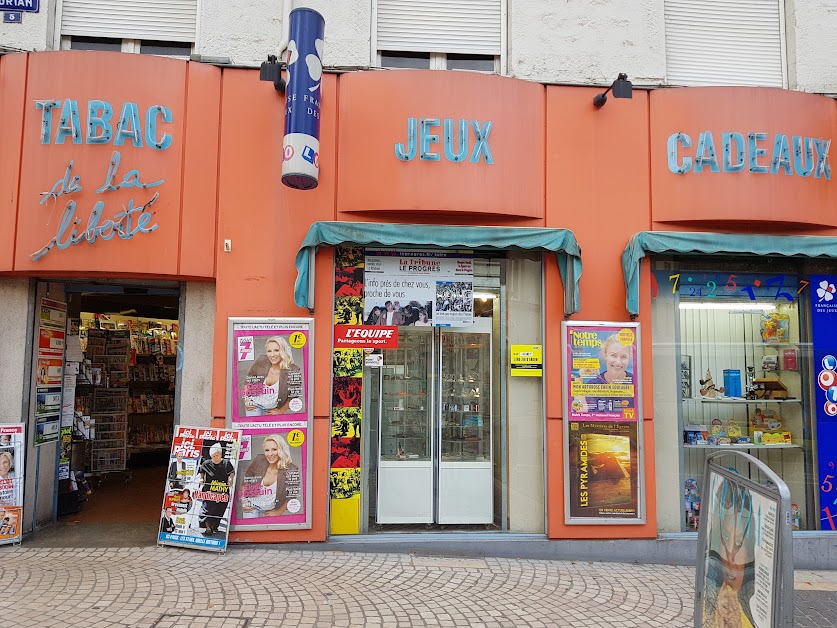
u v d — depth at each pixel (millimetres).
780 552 2449
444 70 5590
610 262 5734
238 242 5477
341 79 5605
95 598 4137
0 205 5188
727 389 6023
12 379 5539
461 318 5824
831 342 6062
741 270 6082
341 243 5449
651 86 5922
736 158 5691
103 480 8289
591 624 4066
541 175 5723
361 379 5652
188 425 5535
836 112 5918
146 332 9664
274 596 4285
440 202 5461
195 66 5469
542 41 5914
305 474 5383
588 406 5590
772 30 6336
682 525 5781
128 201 5234
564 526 5512
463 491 5758
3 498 5258
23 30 5590
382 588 4539
